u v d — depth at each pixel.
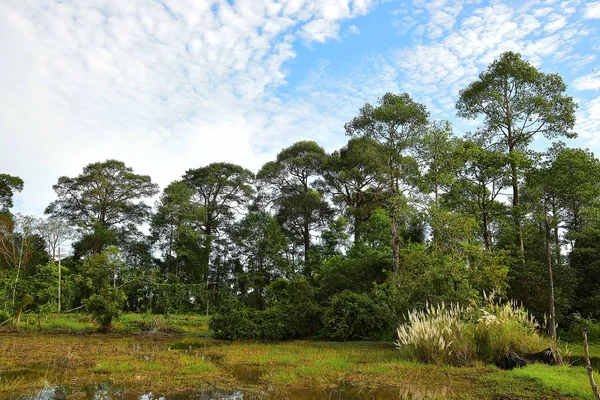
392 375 9.61
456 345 11.14
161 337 19.31
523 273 18.69
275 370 10.28
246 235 37.25
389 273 17.95
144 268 36.69
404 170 26.44
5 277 25.97
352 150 34.53
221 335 19.20
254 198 43.12
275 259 33.94
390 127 24.12
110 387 8.34
